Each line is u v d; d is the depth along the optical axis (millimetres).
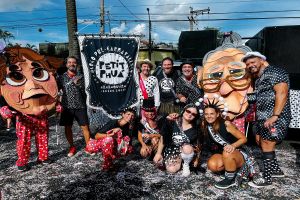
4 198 3498
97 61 5156
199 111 3959
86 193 3590
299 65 5820
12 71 4066
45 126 4520
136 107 5246
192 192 3576
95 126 5691
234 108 4230
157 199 3410
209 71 4500
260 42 6230
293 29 5859
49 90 4359
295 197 3406
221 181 3688
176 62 7137
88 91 5086
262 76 3535
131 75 5320
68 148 5523
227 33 5797
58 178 4066
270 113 3504
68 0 9391
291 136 6352
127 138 4383
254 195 3465
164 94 5137
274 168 3859
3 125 7504
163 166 4258
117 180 3969
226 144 3641
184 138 4047
